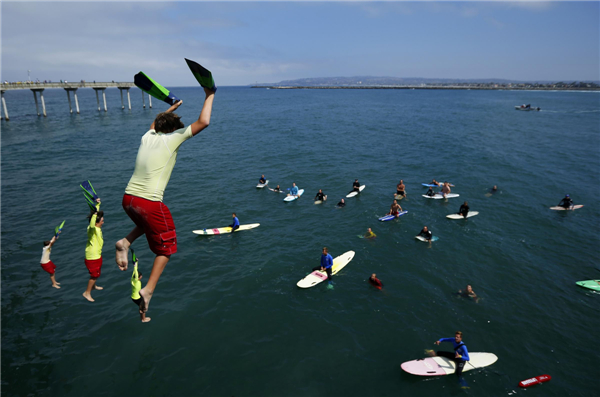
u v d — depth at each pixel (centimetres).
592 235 2356
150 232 298
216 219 2594
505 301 1700
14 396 1213
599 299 1712
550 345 1436
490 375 1300
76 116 8338
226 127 6762
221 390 1248
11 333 1477
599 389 1244
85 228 2397
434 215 2666
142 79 305
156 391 1243
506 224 2517
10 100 17300
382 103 13400
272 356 1391
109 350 1409
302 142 5284
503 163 4091
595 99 15238
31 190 3066
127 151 4541
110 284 1816
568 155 4472
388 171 3794
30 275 1875
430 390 1245
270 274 1916
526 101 14050
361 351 1413
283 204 2889
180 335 1491
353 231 2412
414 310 1639
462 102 13775
